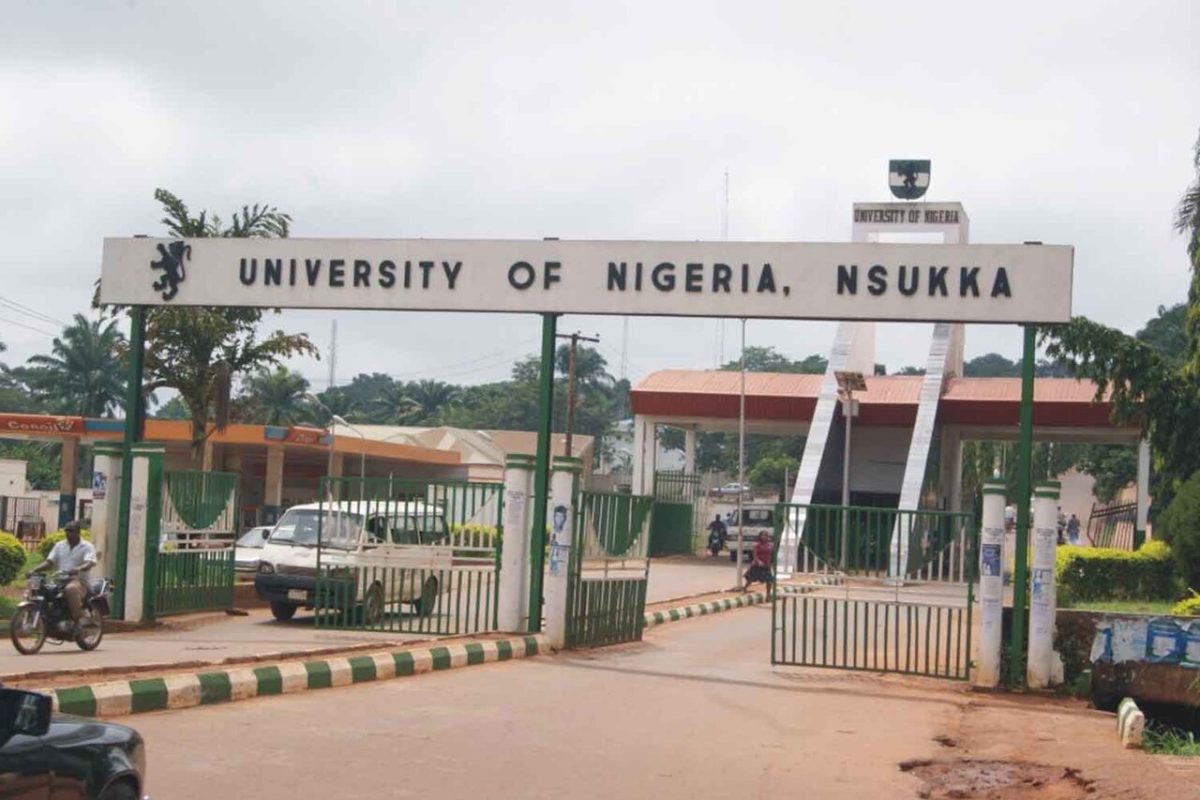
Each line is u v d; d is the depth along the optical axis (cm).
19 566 2773
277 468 4688
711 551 5366
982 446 7131
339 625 1961
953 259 1602
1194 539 2630
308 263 1780
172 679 1122
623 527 1912
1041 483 1571
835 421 5081
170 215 2991
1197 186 3058
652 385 5350
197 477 2080
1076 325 3203
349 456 5262
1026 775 1010
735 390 5266
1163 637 1588
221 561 2170
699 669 1627
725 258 1661
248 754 919
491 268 1723
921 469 4409
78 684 1077
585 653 1728
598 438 10050
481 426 10088
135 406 1930
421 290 1742
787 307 1639
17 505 5044
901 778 987
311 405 8481
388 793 825
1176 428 3184
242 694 1177
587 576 1788
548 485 1827
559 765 951
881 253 1620
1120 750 1133
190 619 2061
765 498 7800
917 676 1628
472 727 1091
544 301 1706
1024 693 1554
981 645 1573
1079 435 4916
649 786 898
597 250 1694
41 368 7700
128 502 1934
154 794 781
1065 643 1611
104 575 1938
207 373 3070
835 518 1677
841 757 1061
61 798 524
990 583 1580
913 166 4659
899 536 1644
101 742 557
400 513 1912
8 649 1650
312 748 956
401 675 1398
